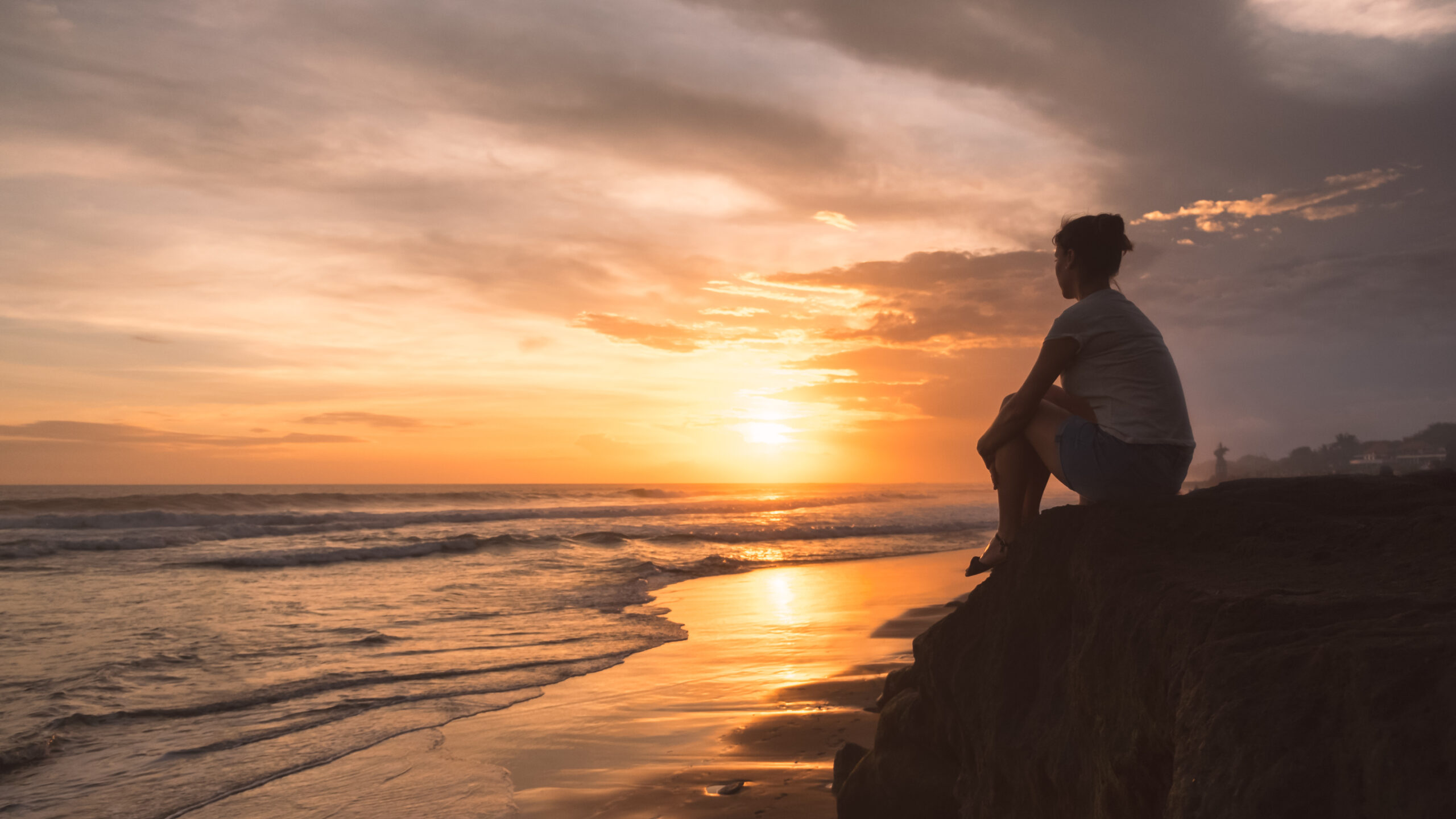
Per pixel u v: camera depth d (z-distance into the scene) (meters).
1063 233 3.29
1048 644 2.78
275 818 5.31
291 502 37.62
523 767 6.16
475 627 11.59
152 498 31.92
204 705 7.72
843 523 35.06
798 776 5.66
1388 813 1.31
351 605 13.49
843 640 10.62
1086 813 2.34
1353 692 1.45
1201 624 1.91
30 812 5.41
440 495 47.22
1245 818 1.44
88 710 7.50
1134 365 2.93
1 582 15.80
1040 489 3.27
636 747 6.53
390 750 6.52
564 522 34.16
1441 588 1.84
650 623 11.98
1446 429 90.19
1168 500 2.78
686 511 43.75
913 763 4.02
